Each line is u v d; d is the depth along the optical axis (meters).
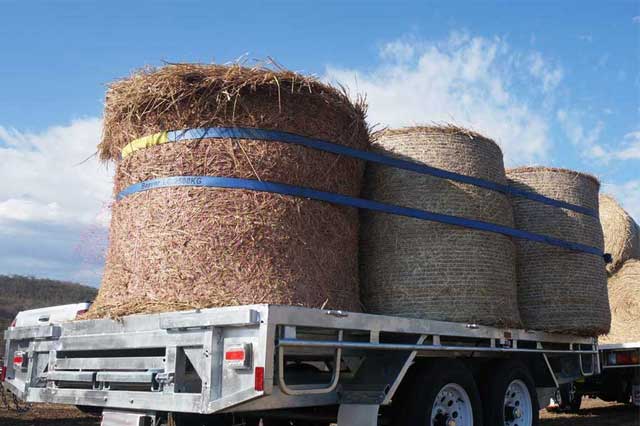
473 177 5.19
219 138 4.36
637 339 9.16
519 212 6.06
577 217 6.18
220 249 4.18
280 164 4.39
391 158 4.95
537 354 5.70
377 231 5.09
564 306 5.91
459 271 4.92
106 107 4.88
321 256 4.48
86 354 4.33
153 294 4.20
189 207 4.27
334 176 4.68
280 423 4.80
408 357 4.16
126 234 4.48
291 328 3.37
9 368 5.07
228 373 3.36
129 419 3.81
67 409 8.50
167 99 4.43
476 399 4.76
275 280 4.21
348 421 4.02
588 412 9.18
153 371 3.71
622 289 9.62
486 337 4.89
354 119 4.90
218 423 4.16
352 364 4.23
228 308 3.36
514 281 5.39
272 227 4.28
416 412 4.27
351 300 4.68
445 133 5.24
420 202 5.02
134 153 4.59
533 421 5.42
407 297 4.88
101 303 4.48
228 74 4.40
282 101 4.48
